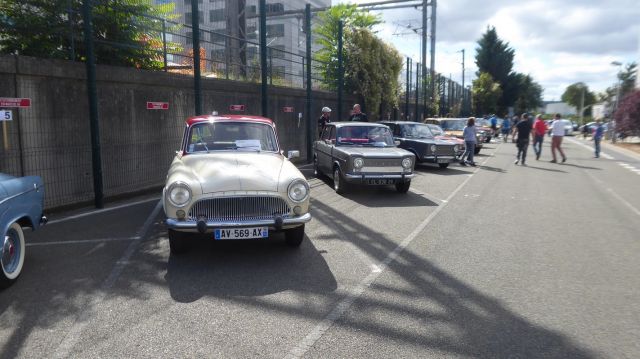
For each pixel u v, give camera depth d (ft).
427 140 49.83
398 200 31.48
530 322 12.84
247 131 22.63
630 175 47.26
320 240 21.03
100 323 12.61
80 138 27.84
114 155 30.37
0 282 14.79
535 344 11.60
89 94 26.40
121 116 30.76
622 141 117.80
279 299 14.26
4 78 23.50
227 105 41.70
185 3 127.03
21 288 15.08
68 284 15.46
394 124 53.16
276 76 54.54
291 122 53.01
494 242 21.09
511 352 11.19
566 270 17.26
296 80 61.98
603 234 22.79
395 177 32.63
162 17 37.68
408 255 18.92
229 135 22.27
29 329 12.24
